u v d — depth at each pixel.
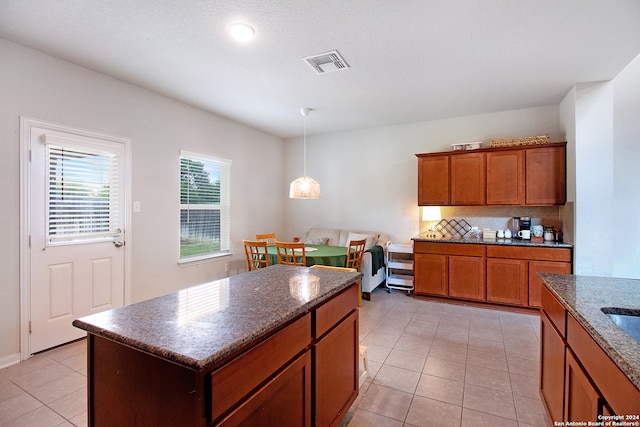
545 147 3.74
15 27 2.27
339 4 2.01
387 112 4.34
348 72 3.05
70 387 2.16
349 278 1.89
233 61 2.81
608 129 3.24
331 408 1.62
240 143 4.92
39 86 2.62
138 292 3.40
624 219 3.49
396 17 2.16
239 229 4.90
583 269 3.32
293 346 1.31
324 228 5.54
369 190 5.26
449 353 2.71
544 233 3.88
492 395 2.10
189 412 0.92
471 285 3.94
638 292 1.56
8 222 2.46
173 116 3.79
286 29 2.30
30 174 2.58
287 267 2.27
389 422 1.84
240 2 2.00
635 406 0.84
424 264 4.21
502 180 3.95
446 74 3.10
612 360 0.97
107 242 3.12
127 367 1.08
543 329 1.87
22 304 2.54
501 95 3.69
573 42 2.49
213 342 1.00
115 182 3.21
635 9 2.06
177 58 2.75
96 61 2.80
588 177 3.31
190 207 4.12
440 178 4.30
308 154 5.80
